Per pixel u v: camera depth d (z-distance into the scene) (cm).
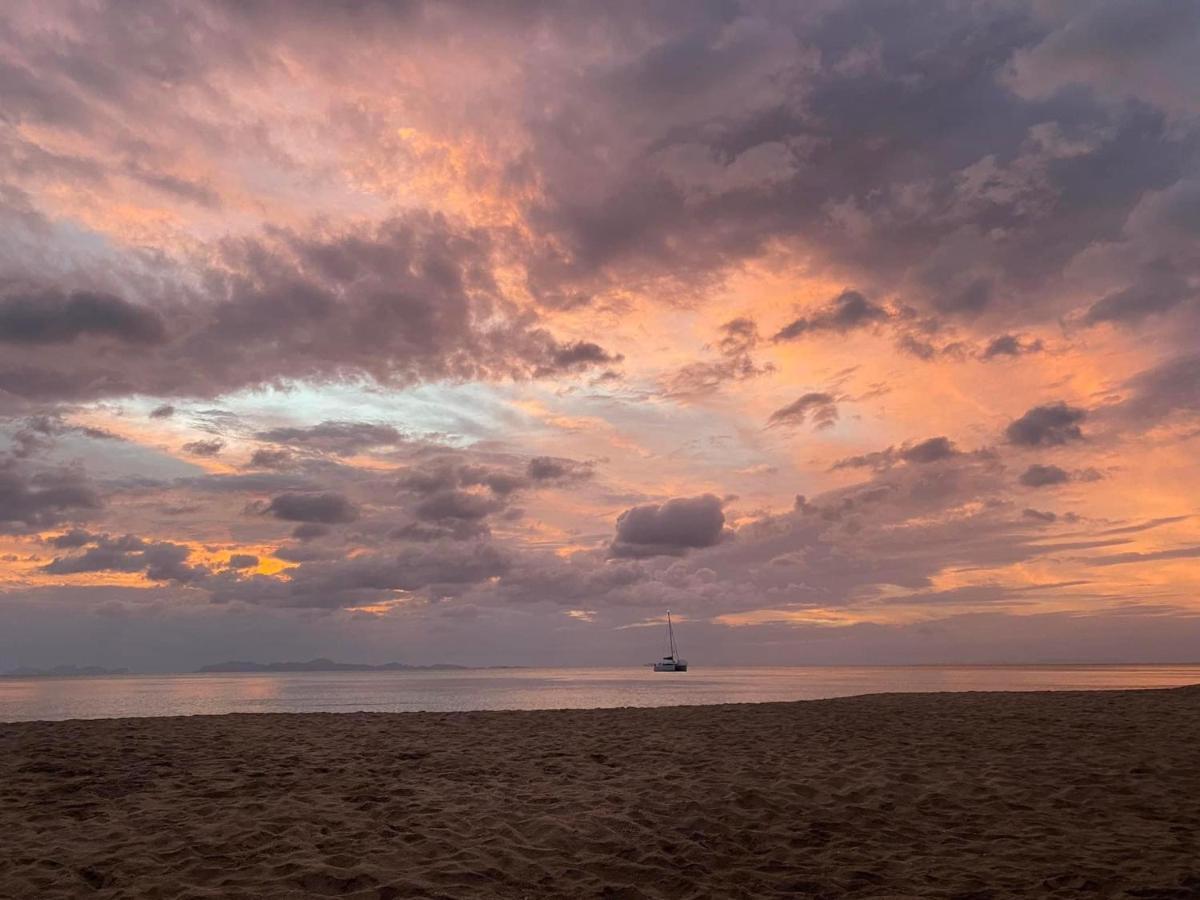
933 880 467
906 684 5447
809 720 1302
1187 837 549
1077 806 648
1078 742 988
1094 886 447
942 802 666
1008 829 579
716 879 476
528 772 819
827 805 659
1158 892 434
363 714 1448
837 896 445
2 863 489
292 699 3866
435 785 745
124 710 2998
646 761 886
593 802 664
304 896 432
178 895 431
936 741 1021
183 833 558
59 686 7406
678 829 584
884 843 550
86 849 519
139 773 803
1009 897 434
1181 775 765
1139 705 1488
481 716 1427
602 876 480
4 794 698
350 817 611
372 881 456
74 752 934
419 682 7775
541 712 1488
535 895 444
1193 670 13425
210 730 1188
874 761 864
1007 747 959
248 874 470
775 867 500
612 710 1519
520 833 569
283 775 794
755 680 7325
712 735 1118
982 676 8719
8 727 1219
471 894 441
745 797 678
